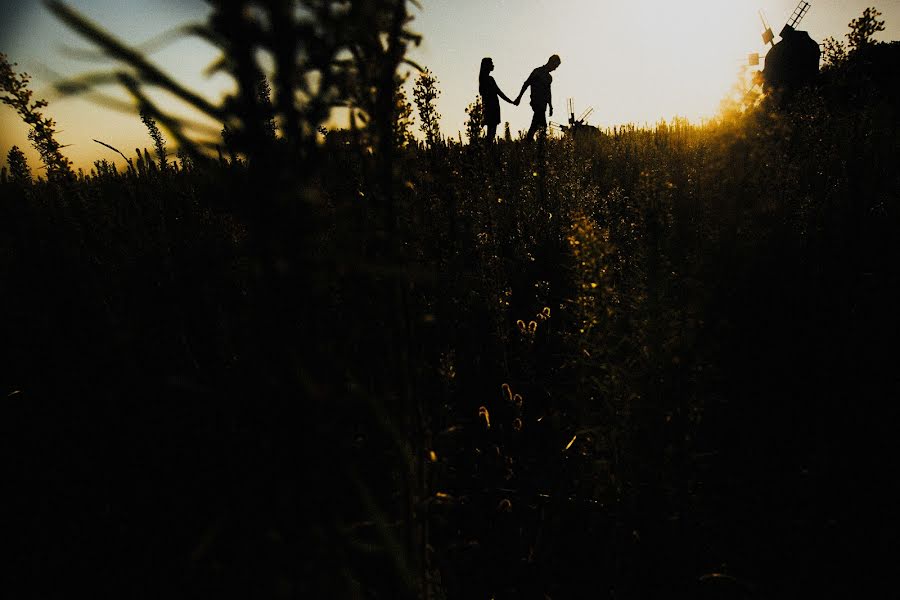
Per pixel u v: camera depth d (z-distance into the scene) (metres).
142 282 2.12
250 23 0.40
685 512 1.32
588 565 1.49
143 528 1.39
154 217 2.97
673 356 1.28
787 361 1.94
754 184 1.30
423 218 2.10
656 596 1.31
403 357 0.81
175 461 1.36
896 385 1.92
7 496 1.56
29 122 2.12
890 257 2.70
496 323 2.50
